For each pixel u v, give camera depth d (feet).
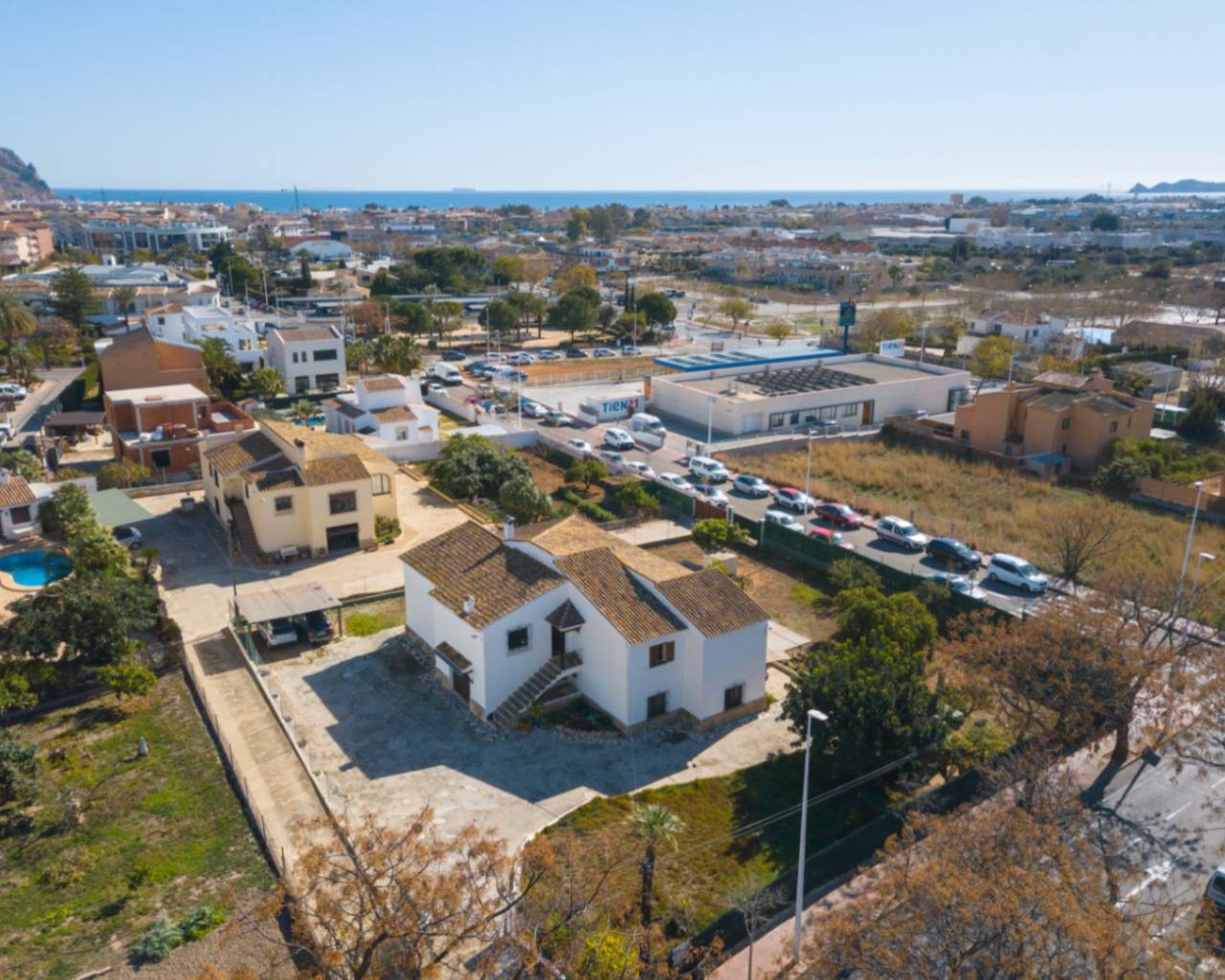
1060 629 125.08
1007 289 642.22
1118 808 118.52
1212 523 230.89
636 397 344.69
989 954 73.41
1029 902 73.77
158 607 164.55
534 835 112.47
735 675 139.33
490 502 242.17
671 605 138.21
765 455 295.07
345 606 178.60
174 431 263.29
